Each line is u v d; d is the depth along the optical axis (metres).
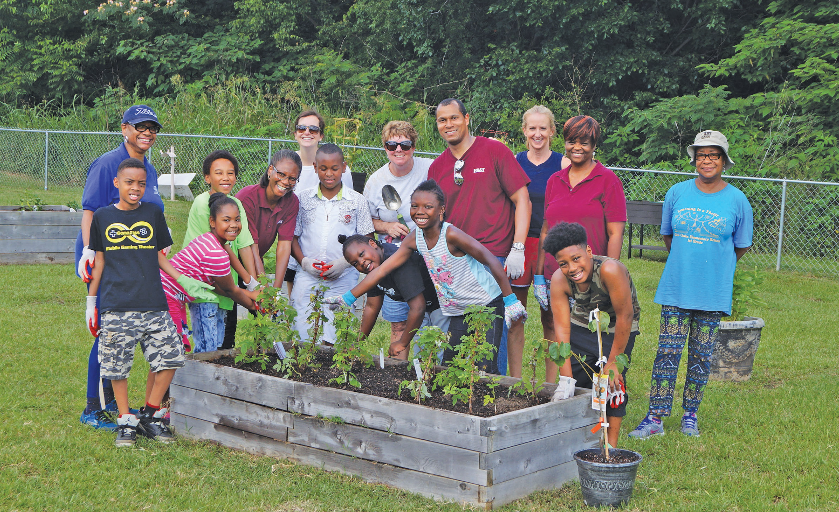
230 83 22.91
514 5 19.97
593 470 3.64
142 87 26.98
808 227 13.88
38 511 3.56
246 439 4.43
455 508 3.62
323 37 25.08
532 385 4.30
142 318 4.45
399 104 20.58
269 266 6.79
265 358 4.75
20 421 4.77
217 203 4.93
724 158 4.99
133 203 4.51
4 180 20.05
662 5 20.97
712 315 4.99
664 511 3.71
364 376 4.63
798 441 4.78
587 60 20.81
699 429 5.09
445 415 3.70
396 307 5.48
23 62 26.59
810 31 17.47
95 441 4.50
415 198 4.47
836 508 3.80
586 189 4.88
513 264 4.93
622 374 4.21
